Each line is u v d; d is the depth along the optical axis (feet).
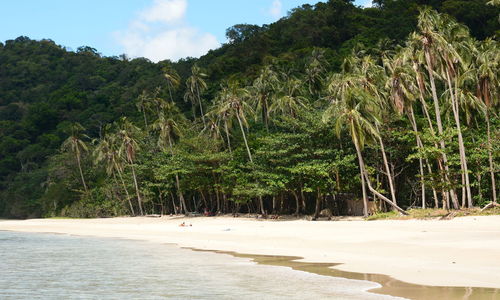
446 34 162.20
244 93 224.94
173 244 121.08
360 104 163.22
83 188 357.00
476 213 141.79
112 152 303.27
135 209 322.34
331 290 53.16
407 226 124.88
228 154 230.89
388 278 58.75
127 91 519.60
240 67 389.39
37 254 105.60
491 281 53.93
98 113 488.85
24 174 448.65
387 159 193.57
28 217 426.10
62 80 643.86
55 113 519.60
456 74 163.12
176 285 60.59
